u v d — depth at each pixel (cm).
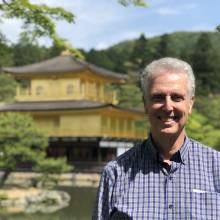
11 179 5469
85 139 6197
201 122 3381
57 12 1026
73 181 5612
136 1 1045
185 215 389
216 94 11356
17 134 4125
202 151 412
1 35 1133
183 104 403
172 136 402
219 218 388
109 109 6106
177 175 401
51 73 6638
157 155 406
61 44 1101
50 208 3322
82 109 6134
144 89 414
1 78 8794
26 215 2928
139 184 404
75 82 6644
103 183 420
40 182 4472
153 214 393
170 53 12119
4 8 1012
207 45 11819
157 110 403
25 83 9344
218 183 400
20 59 12662
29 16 1026
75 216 2948
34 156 4241
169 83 401
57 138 6334
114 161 423
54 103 6650
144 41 13088
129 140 6519
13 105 6762
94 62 13488
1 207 3284
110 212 407
